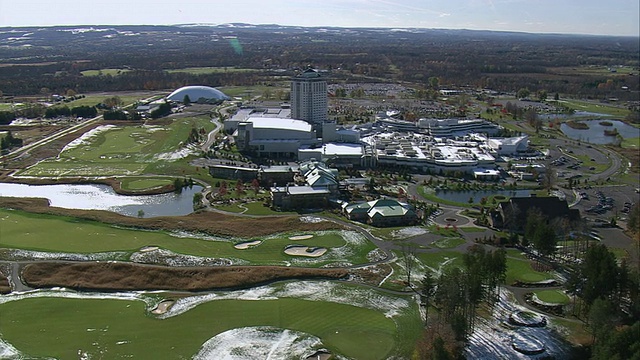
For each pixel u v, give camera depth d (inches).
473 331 5364.2
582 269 5871.1
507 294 6112.2
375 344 5123.0
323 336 5260.8
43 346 5064.0
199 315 5654.5
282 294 6112.2
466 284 5300.2
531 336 5265.8
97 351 4995.1
